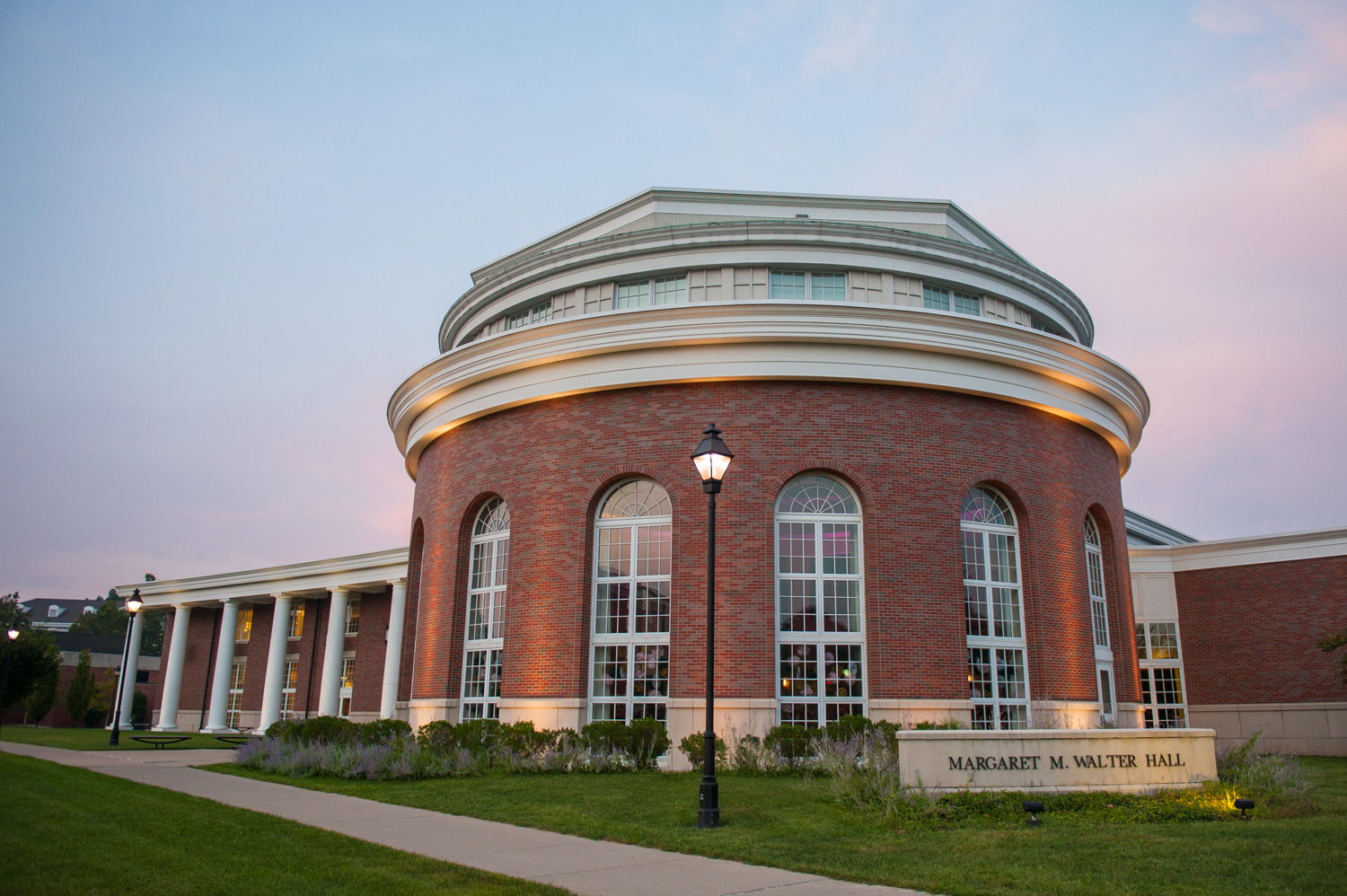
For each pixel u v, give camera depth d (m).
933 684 21.34
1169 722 34.50
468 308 32.19
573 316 27.94
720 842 11.32
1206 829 12.24
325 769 19.47
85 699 64.44
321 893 8.45
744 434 22.45
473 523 26.25
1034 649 23.05
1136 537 47.31
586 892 8.62
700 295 27.27
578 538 23.14
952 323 22.98
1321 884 8.98
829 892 8.73
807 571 22.16
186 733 47.53
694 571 21.83
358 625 50.88
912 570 21.94
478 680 24.80
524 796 15.76
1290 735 32.06
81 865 9.44
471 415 25.89
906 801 13.31
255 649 56.75
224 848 10.55
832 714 21.39
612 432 23.42
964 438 23.30
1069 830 12.18
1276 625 33.00
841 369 22.48
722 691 20.95
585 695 22.36
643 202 30.45
